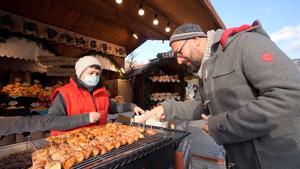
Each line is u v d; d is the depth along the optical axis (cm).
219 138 106
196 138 329
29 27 388
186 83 571
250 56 96
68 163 117
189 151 218
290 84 84
